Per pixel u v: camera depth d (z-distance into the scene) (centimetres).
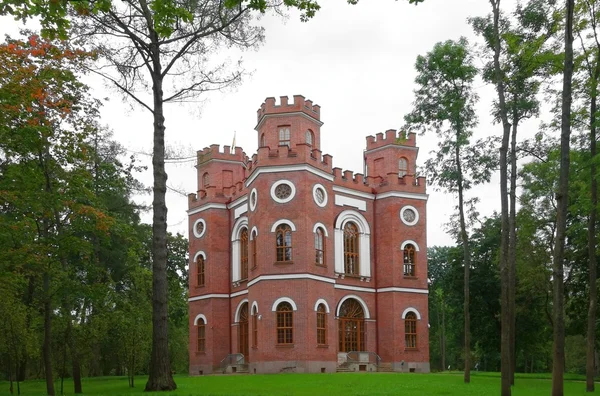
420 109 3106
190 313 4994
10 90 2142
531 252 4250
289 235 4100
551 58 2552
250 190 4391
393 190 4691
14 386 3762
